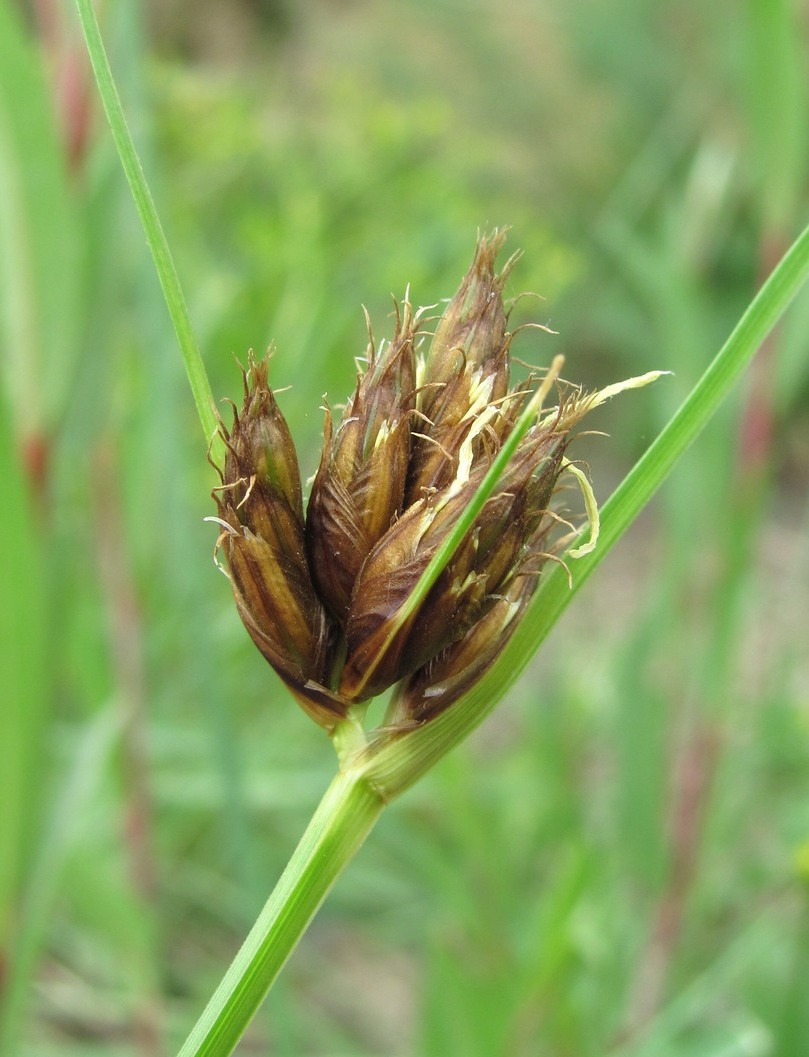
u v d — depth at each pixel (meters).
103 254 0.13
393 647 0.08
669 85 0.47
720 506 0.19
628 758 0.19
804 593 0.27
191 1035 0.08
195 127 0.26
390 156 0.27
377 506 0.08
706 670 0.19
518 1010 0.16
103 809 0.19
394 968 0.24
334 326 0.21
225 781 0.15
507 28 0.51
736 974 0.17
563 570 0.09
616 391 0.08
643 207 0.23
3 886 0.13
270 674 0.23
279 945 0.08
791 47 0.17
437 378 0.08
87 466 0.17
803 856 0.18
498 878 0.19
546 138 0.48
